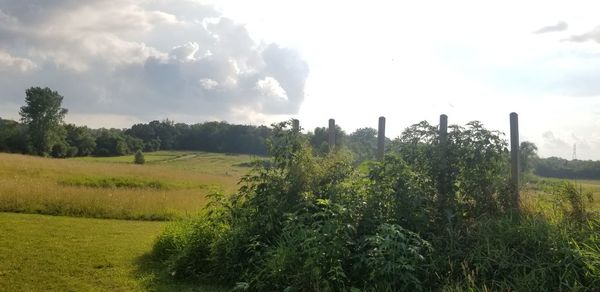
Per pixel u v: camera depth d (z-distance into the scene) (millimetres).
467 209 6855
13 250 8312
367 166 7457
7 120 78625
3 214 13305
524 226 6043
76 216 14195
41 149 72812
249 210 7000
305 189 7023
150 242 9828
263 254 6156
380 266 5395
